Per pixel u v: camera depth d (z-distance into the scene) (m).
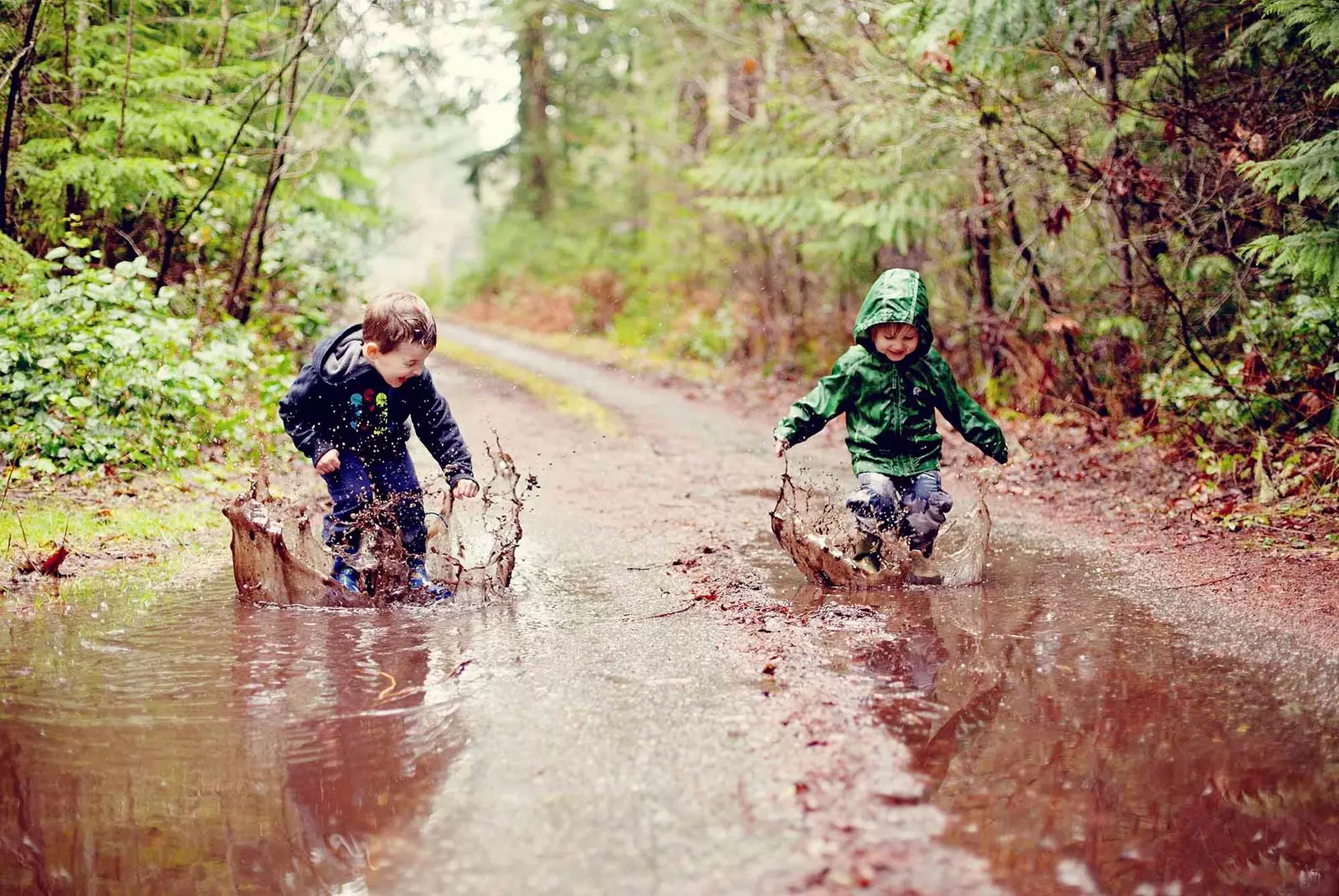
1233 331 8.11
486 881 2.31
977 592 4.92
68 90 9.83
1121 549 5.80
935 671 3.70
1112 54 8.80
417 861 2.41
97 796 2.78
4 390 6.90
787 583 5.20
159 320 7.89
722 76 18.47
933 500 5.27
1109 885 2.28
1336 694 3.43
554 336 26.77
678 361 19.55
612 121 26.33
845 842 2.45
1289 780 2.79
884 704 3.34
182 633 4.29
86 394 7.32
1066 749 2.99
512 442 11.30
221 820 2.64
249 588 4.78
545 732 3.15
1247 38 7.71
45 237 9.74
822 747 2.99
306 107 11.65
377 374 4.91
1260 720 3.20
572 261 30.72
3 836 2.58
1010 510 7.18
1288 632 4.14
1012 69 9.32
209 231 9.64
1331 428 7.14
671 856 2.39
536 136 33.09
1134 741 3.04
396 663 3.88
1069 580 5.14
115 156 9.20
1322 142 5.98
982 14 7.64
